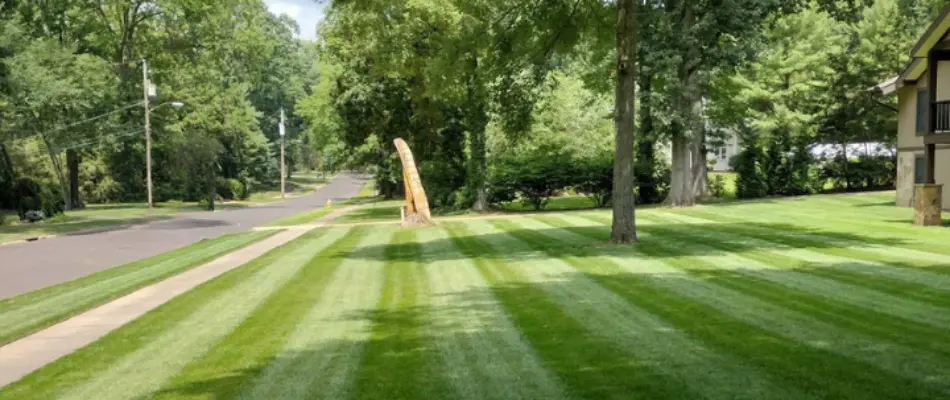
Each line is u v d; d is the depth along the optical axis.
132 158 55.09
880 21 37.31
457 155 34.56
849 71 36.62
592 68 31.34
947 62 23.66
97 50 45.81
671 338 6.96
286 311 9.26
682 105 27.28
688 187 28.73
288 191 81.00
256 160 74.00
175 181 58.03
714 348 6.51
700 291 9.46
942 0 36.16
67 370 6.75
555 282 10.78
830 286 9.52
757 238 15.72
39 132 37.50
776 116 36.19
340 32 29.00
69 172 46.88
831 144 37.81
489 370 6.10
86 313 9.74
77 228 29.52
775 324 7.38
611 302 8.95
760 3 26.03
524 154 34.09
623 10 15.05
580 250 14.80
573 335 7.25
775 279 10.23
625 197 15.65
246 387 5.89
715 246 14.54
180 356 7.07
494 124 33.19
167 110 51.53
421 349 6.92
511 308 8.84
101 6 46.72
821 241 14.79
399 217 31.72
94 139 43.19
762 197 34.38
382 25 25.44
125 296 11.05
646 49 26.55
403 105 34.31
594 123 36.44
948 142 19.44
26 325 9.02
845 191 36.81
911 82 25.62
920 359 5.93
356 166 62.56
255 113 68.94
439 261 14.18
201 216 37.94
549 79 30.53
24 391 6.09
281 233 23.41
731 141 51.31
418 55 26.20
